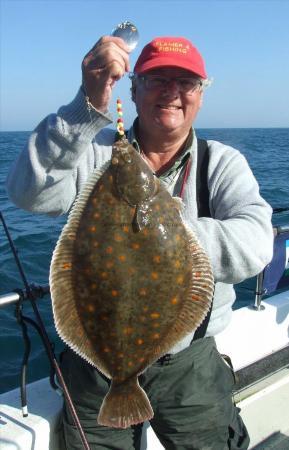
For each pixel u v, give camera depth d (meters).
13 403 1.15
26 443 1.05
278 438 1.36
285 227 1.48
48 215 1.03
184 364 1.02
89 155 1.03
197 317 0.81
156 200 0.79
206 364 1.06
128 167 0.78
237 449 1.12
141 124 1.03
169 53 0.95
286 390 1.54
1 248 3.48
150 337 0.81
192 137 1.05
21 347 2.05
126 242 0.77
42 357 1.98
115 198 0.78
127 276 0.77
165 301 0.79
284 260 1.58
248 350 1.51
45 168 0.90
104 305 0.78
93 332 0.80
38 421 1.09
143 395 0.82
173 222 0.79
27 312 2.35
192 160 1.04
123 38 0.81
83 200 0.80
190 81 0.97
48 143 0.88
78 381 1.03
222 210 0.99
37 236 3.80
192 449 1.06
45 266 3.11
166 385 1.02
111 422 0.80
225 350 1.45
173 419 1.04
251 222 0.91
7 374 1.88
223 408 1.06
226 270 0.86
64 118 0.86
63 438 1.09
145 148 1.06
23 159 0.91
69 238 0.79
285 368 1.61
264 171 8.93
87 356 0.81
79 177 1.01
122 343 0.80
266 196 5.81
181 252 0.79
